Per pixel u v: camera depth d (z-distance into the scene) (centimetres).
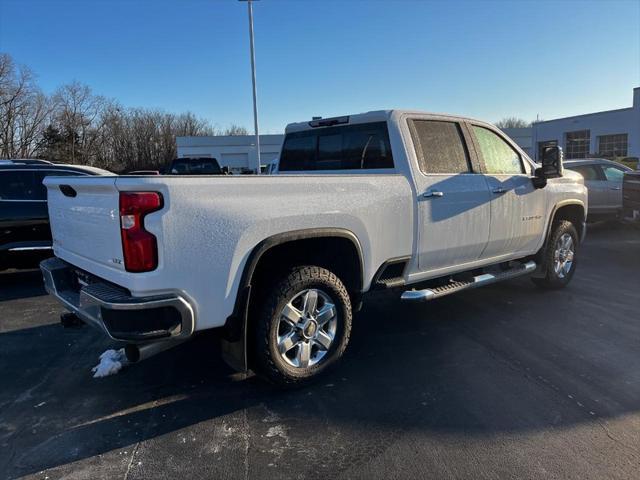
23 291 679
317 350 385
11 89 5522
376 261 407
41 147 5825
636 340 468
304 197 354
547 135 4509
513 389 371
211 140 5344
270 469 280
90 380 397
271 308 348
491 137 527
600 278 713
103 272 324
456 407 346
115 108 6919
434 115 472
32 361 437
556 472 274
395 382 386
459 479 270
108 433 319
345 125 493
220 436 314
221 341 356
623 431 313
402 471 277
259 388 380
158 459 291
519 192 538
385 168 451
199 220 304
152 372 410
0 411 348
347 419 332
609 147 3981
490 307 575
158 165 7181
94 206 322
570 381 383
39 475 277
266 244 333
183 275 301
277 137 5362
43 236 688
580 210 660
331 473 276
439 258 463
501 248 534
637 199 916
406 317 543
